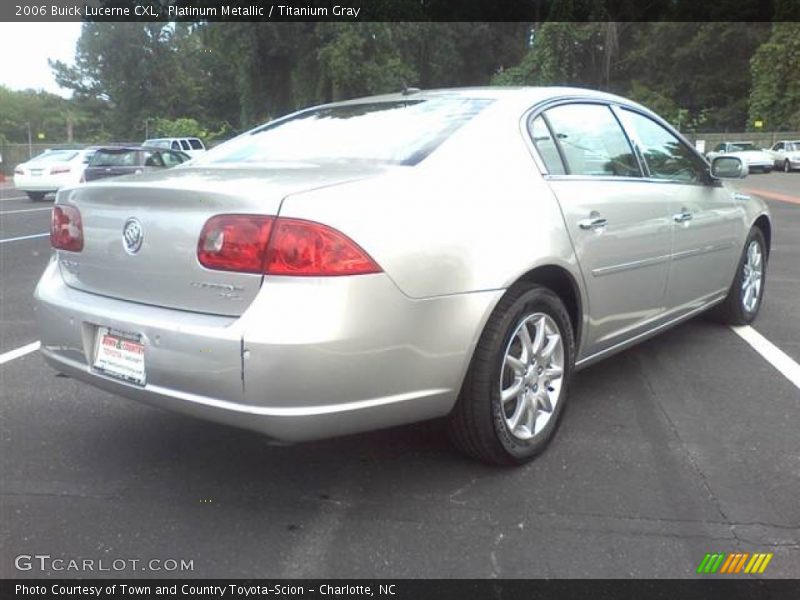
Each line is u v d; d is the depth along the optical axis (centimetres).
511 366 323
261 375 258
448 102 370
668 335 554
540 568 262
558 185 350
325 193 271
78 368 318
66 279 337
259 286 265
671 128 477
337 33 3528
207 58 5519
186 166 366
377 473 334
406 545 277
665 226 424
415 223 283
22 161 4022
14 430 382
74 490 319
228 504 308
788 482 322
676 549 272
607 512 298
